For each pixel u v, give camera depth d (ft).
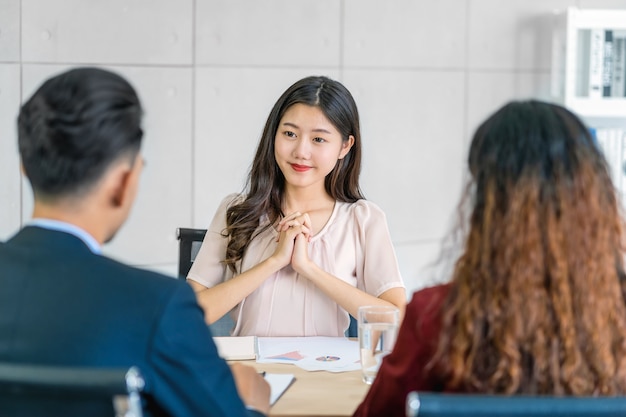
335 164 9.61
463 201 5.57
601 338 5.21
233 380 5.62
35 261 5.30
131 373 4.68
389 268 9.52
